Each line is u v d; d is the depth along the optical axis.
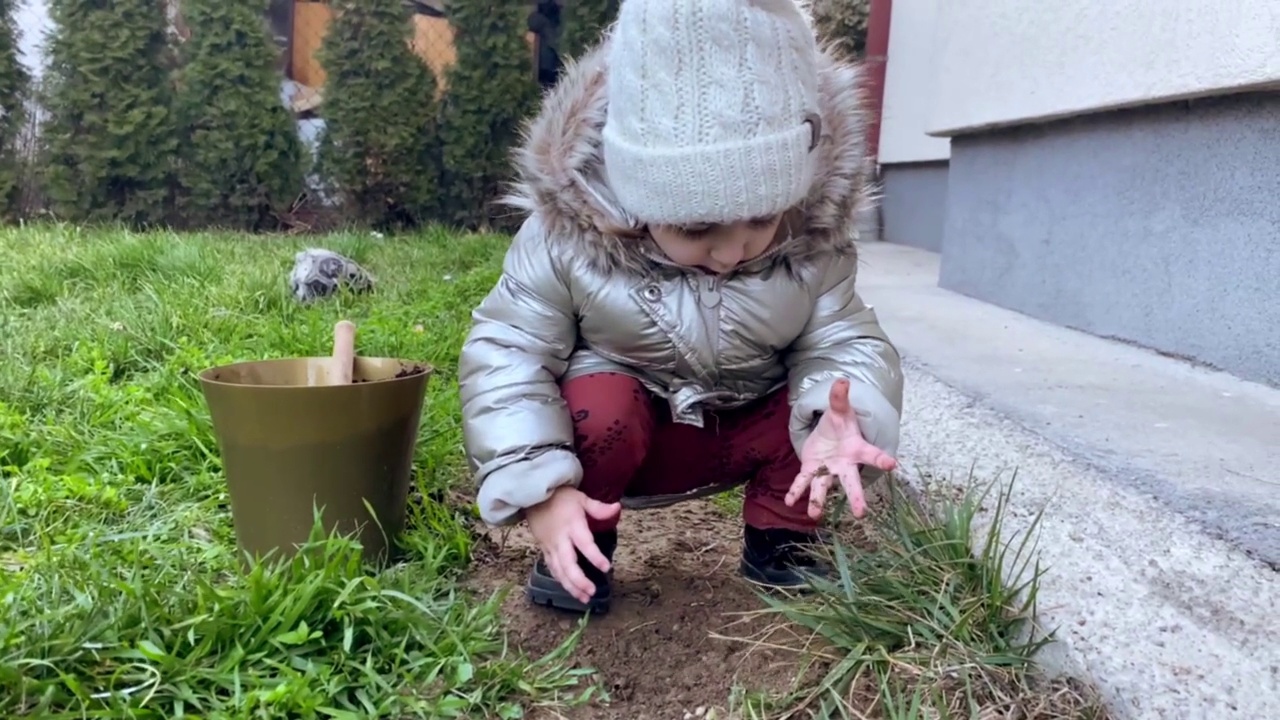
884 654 1.51
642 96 1.49
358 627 1.56
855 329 1.82
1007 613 1.59
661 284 1.74
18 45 7.83
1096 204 3.70
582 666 1.63
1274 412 2.53
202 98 7.52
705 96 1.45
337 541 1.67
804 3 1.89
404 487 1.96
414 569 1.84
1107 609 1.55
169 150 7.47
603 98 1.68
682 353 1.76
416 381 1.92
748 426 1.88
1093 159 3.72
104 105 7.33
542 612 1.80
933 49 5.23
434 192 8.23
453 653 1.57
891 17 7.86
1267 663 1.40
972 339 3.58
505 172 8.31
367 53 7.93
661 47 1.46
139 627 1.47
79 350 3.17
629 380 1.80
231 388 1.76
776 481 1.87
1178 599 1.56
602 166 1.68
